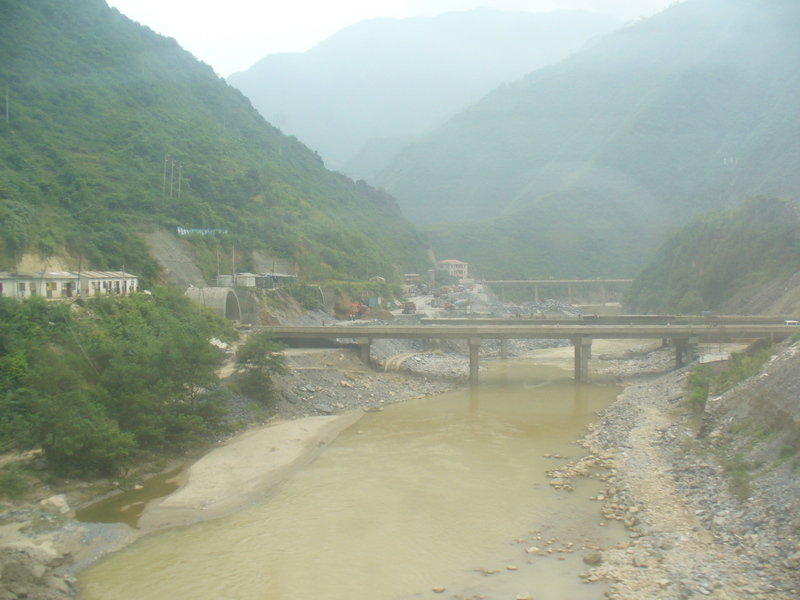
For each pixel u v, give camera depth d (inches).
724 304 5206.7
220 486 1653.5
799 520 1162.0
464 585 1119.0
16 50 5078.7
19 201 3179.1
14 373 1852.9
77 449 1604.3
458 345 4463.6
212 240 4426.7
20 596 1063.6
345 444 2069.4
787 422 1489.9
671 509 1384.1
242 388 2456.9
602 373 3555.6
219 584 1149.7
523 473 1729.8
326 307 4756.4
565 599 1051.9
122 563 1237.7
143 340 2331.4
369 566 1205.7
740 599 993.5
